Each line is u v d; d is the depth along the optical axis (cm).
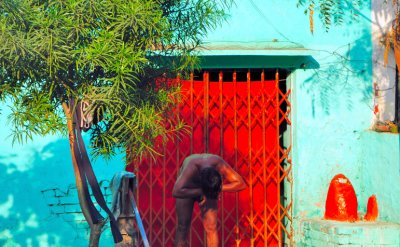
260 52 1912
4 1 1165
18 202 1880
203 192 1523
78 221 1900
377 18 2019
